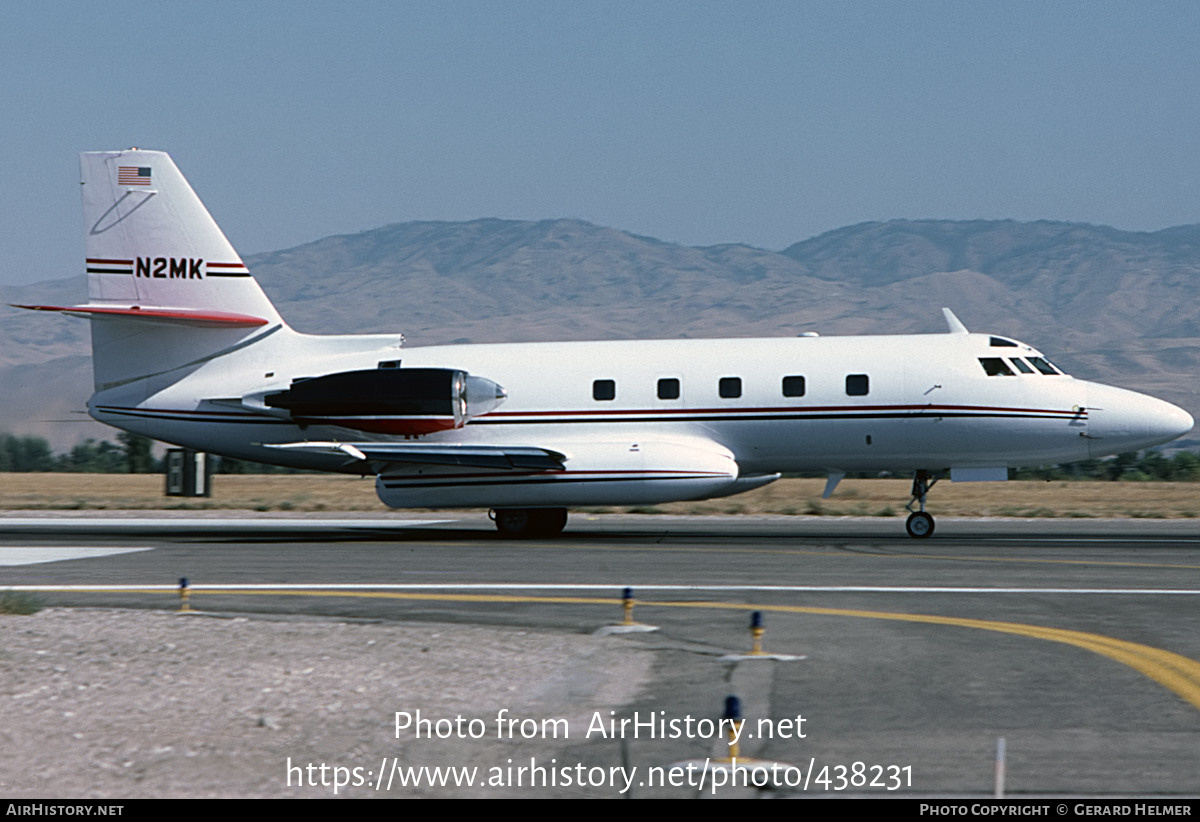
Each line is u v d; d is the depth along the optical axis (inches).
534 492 3225.9
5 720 1192.8
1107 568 2443.4
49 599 2054.6
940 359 3233.3
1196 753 1078.4
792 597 2031.3
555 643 1593.3
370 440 3405.5
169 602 2011.6
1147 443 3196.4
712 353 3334.2
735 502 5378.9
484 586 2193.7
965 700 1270.9
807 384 3243.1
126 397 3582.7
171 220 3528.5
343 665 1448.1
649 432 3297.2
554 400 3344.0
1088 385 3243.1
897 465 3277.6
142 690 1318.9
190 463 5442.9
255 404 3430.1
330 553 2844.5
